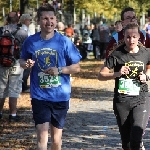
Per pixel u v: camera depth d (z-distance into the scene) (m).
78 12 41.91
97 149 9.76
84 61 35.06
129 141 7.94
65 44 7.70
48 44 7.69
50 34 7.72
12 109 12.59
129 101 7.77
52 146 7.89
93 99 17.31
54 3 26.16
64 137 10.87
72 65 7.71
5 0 33.44
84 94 18.69
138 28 7.78
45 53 7.68
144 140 10.51
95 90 19.97
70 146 10.00
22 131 11.48
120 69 7.75
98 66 31.31
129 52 7.86
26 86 18.09
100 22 42.28
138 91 7.78
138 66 7.80
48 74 7.67
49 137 10.73
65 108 7.80
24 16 13.86
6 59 12.18
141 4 37.22
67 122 12.67
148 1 37.19
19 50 12.38
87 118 13.34
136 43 7.78
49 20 7.61
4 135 11.05
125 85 7.79
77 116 13.66
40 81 7.70
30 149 9.73
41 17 7.65
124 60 7.84
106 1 37.94
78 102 16.52
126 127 7.87
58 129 7.82
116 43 8.38
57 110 7.76
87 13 41.12
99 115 13.88
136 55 7.83
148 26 15.23
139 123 7.57
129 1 37.53
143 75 7.73
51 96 7.70
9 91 12.52
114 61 7.88
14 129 11.72
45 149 7.61
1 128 11.80
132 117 7.68
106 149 9.77
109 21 43.47
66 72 7.65
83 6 37.12
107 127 12.05
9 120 12.59
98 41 36.03
